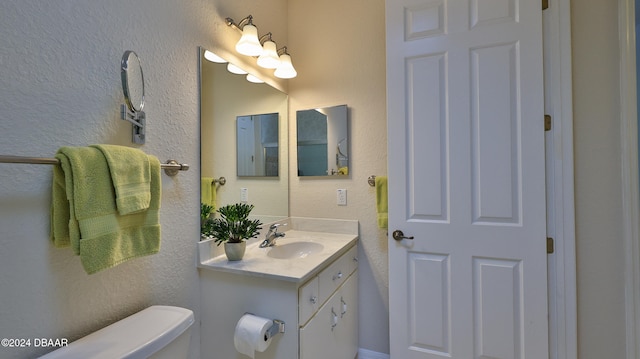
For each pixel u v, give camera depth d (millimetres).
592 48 1313
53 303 823
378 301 1852
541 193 1322
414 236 1503
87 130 903
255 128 1738
